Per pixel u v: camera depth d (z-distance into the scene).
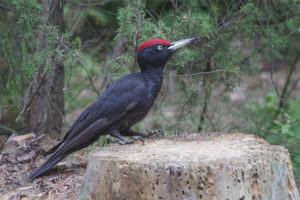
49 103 11.83
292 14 11.90
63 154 8.52
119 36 10.03
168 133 13.13
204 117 13.24
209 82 12.07
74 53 10.27
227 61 11.67
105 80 11.14
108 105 8.54
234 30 12.03
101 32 13.70
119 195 6.95
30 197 8.37
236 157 6.91
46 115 11.85
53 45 10.32
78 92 14.32
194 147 7.63
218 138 8.27
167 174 6.68
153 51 8.96
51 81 11.68
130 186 6.86
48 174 9.44
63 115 12.29
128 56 10.19
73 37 13.13
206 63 12.25
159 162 6.75
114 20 12.73
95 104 8.63
